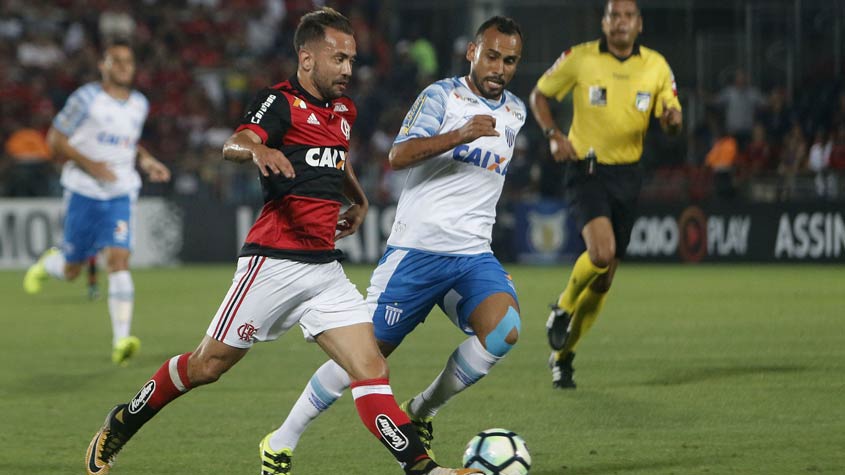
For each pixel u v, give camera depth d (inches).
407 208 764.6
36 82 3336.6
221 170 2999.5
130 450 786.2
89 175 1269.7
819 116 2938.0
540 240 2960.1
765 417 885.8
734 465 717.3
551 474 700.0
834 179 2783.0
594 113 1039.0
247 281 647.8
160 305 1898.4
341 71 643.5
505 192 3016.7
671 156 3026.6
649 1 3326.8
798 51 3107.8
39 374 1161.4
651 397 984.9
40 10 3622.0
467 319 744.3
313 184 644.7
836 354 1256.2
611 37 1045.2
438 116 750.5
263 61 3676.2
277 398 1002.7
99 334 1531.7
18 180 2883.9
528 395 1001.5
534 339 1428.4
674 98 1059.3
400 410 630.5
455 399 981.8
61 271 1888.5
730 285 2222.0
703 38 3157.0
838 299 1919.3
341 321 648.4
